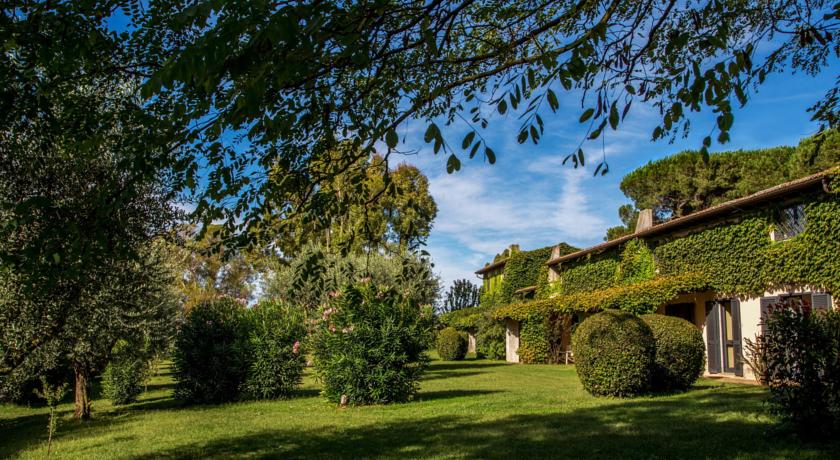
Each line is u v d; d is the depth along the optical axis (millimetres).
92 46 3852
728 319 16047
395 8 3129
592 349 11984
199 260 38188
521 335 27031
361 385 12102
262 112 3355
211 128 3236
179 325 15195
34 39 3637
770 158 28828
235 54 2490
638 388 11719
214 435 9062
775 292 14320
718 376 15945
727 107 2896
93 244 3824
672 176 32906
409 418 9992
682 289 16219
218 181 4203
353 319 12359
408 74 4098
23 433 10688
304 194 4824
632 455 6516
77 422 11695
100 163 6176
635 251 20359
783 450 6402
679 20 5129
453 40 4840
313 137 4496
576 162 3264
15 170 5746
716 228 16250
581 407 10500
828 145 21312
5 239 5328
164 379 25344
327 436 8555
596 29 3016
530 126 2924
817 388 6824
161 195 7309
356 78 4359
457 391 14148
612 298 18719
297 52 2611
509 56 4961
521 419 9352
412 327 12375
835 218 12664
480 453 6945
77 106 4254
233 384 14742
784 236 14219
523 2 4977
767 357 7359
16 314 6316
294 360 15078
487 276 41156
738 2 5023
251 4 2318
